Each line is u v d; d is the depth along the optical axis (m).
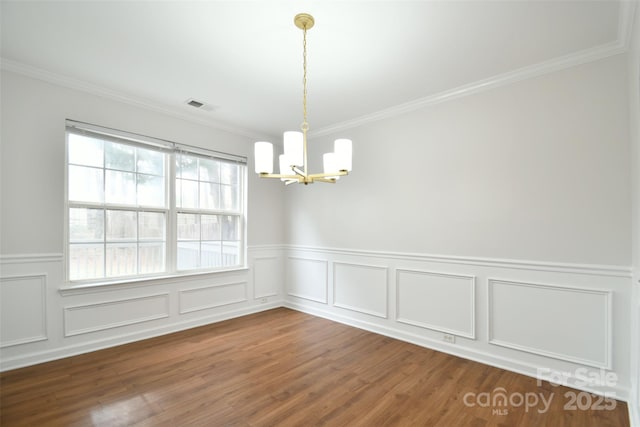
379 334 3.49
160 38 2.21
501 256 2.70
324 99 3.23
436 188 3.10
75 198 2.93
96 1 1.83
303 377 2.50
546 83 2.51
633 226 2.10
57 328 2.79
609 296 2.23
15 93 2.60
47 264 2.74
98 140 3.08
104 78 2.81
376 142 3.61
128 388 2.31
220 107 3.46
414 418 1.99
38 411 2.02
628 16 1.89
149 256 3.41
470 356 2.85
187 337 3.36
